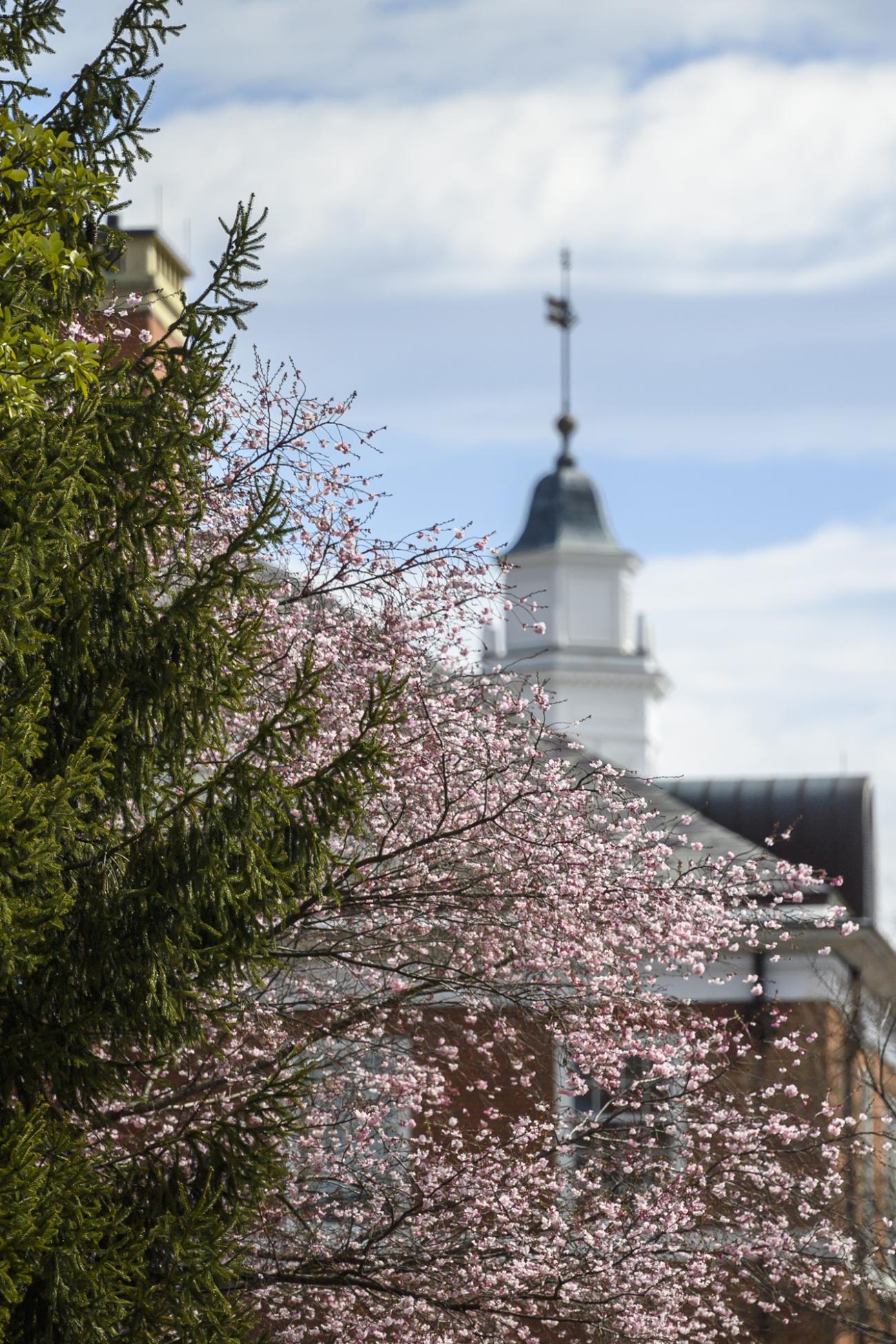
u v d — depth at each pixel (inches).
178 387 708.0
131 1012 640.4
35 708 609.0
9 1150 560.7
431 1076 1011.3
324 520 932.6
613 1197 957.8
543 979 955.3
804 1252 1074.7
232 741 908.0
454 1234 895.7
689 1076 997.8
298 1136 930.1
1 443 609.6
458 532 957.8
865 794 1905.8
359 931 944.3
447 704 943.0
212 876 631.8
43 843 571.8
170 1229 627.5
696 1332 1078.4
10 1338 596.1
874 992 1584.6
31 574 623.5
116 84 765.9
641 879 938.7
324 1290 901.2
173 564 728.3
